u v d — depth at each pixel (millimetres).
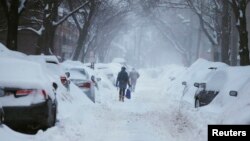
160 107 40938
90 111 32250
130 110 37688
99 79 54281
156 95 60250
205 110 28781
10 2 45875
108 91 60375
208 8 72062
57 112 26500
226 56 64312
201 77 43938
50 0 60250
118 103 46188
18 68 22656
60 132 21734
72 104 31781
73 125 24500
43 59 38750
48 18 60469
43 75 23469
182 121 27859
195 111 30359
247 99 20828
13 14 45750
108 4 96438
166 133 24562
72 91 36969
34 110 20984
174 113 32438
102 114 32688
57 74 36125
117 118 31250
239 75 28656
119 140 22062
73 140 20891
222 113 23469
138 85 95375
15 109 20734
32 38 98812
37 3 69250
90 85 42031
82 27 86812
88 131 24312
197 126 24891
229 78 29094
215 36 71812
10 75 22078
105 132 24641
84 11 79188
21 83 21219
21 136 19062
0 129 18406
